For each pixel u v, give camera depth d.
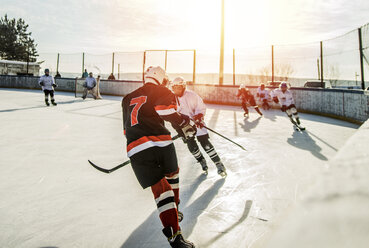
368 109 7.29
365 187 0.30
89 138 5.49
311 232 0.21
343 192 0.29
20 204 2.53
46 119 7.69
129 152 1.86
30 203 2.55
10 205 2.50
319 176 0.39
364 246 0.17
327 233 0.20
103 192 2.86
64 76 21.31
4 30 36.22
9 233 2.04
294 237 0.21
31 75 23.97
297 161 4.00
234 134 6.15
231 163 3.94
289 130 6.72
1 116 7.92
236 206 2.55
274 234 0.26
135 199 2.71
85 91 14.92
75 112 9.42
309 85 15.16
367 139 0.66
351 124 7.89
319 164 3.84
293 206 0.31
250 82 24.83
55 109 10.11
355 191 0.28
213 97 15.06
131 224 2.22
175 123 1.97
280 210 2.45
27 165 3.67
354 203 0.25
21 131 5.93
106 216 2.35
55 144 4.88
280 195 2.79
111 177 3.31
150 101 1.93
